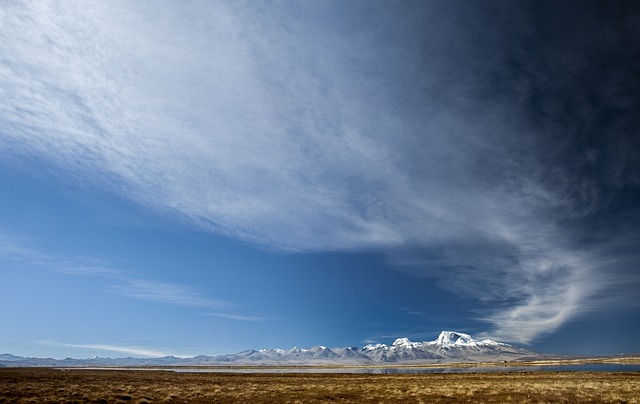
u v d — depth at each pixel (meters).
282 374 91.88
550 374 72.75
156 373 94.44
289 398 39.12
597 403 33.09
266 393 43.19
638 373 70.25
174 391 43.31
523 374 75.12
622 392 38.88
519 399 35.91
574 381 52.62
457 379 62.72
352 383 57.09
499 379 60.31
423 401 36.34
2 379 52.75
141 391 43.09
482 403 34.44
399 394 41.97
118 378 65.06
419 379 64.69
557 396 37.09
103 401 35.16
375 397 39.78
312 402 36.59
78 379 59.50
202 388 47.50
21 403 32.56
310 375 85.94
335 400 37.91
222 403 35.69
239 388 48.19
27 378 56.59
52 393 38.88
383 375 83.31
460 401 35.88
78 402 34.12
